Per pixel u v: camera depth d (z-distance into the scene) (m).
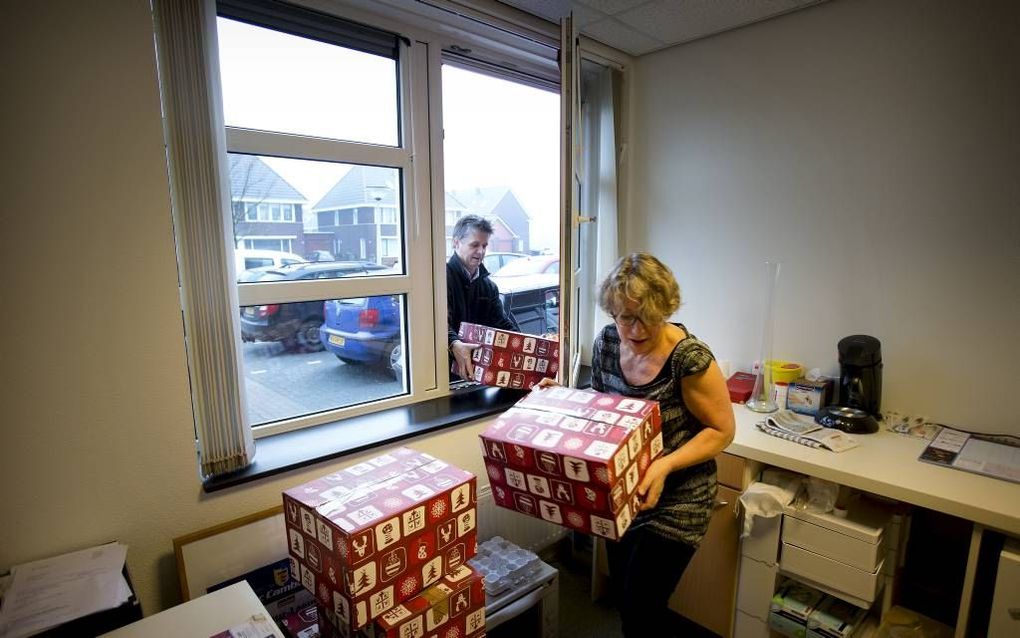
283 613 1.47
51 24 1.12
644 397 1.43
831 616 1.66
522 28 2.04
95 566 1.18
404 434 1.78
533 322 2.76
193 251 1.36
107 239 1.22
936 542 1.90
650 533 1.41
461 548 1.32
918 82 1.81
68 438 1.22
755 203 2.25
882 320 1.96
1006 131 1.66
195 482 1.39
